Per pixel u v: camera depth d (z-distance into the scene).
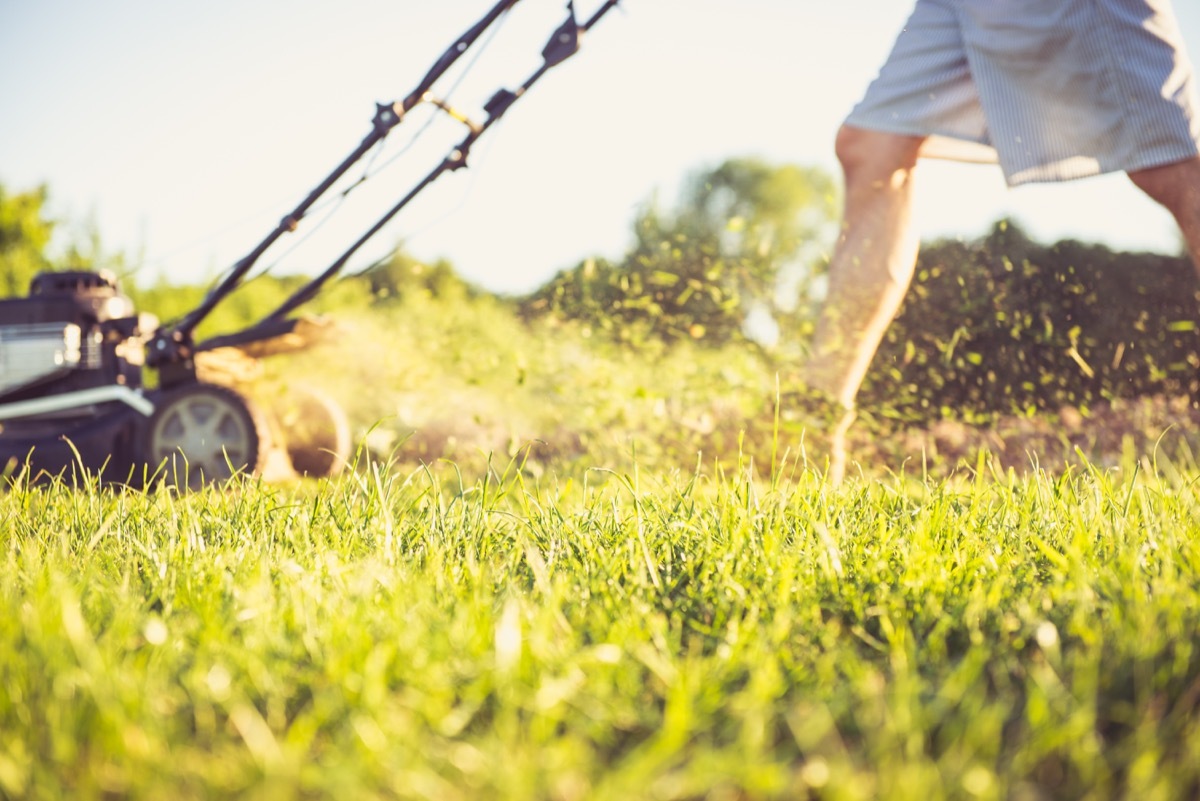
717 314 3.57
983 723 1.17
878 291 3.15
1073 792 1.11
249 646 1.43
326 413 4.32
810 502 2.35
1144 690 1.32
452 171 4.03
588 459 3.33
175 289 12.05
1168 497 2.39
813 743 1.23
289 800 1.06
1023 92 3.04
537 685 1.34
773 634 1.50
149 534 2.25
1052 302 4.00
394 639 1.44
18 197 13.62
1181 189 3.05
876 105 3.17
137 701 1.21
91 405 4.34
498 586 1.92
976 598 1.65
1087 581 1.71
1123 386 3.89
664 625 1.61
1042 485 2.47
